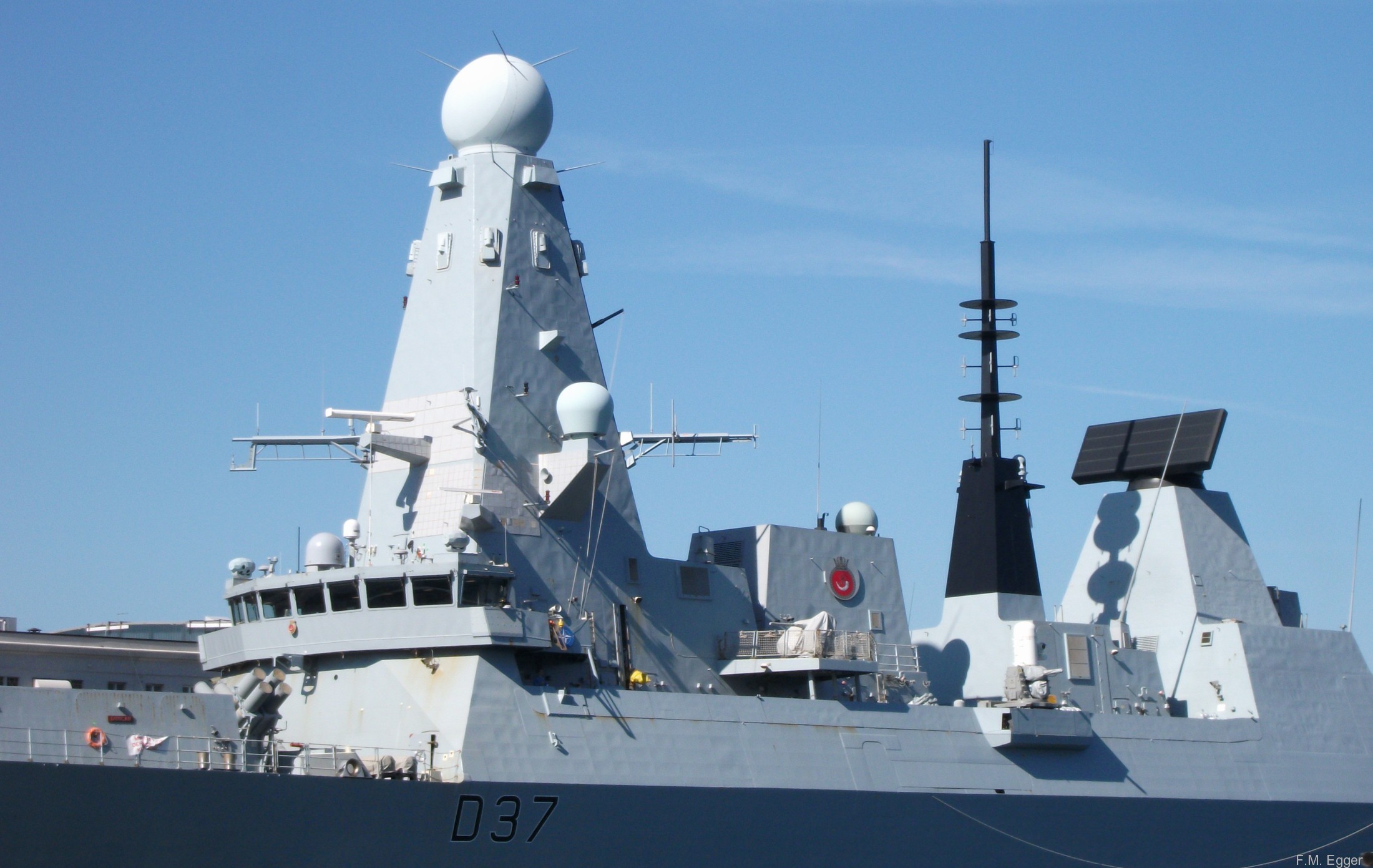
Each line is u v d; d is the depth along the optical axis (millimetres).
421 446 40906
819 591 46531
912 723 42688
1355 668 52656
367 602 37906
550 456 41031
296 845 33312
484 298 41688
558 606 40281
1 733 32656
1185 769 47156
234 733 35656
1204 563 52062
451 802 34906
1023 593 50094
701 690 42656
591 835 36656
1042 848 43656
